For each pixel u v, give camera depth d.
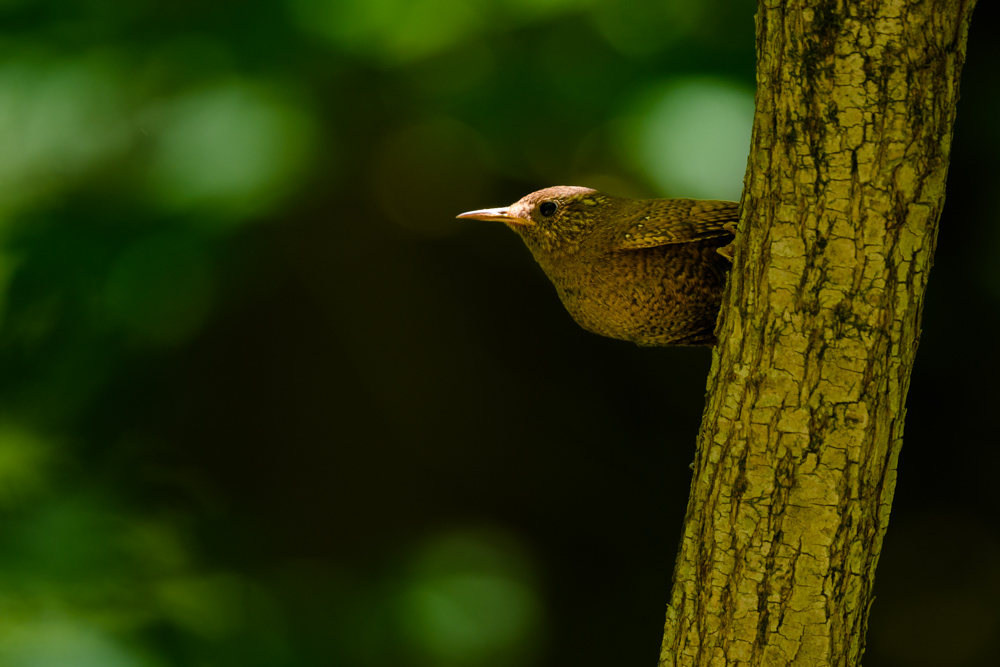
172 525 11.55
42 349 11.19
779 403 4.51
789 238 4.44
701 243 6.30
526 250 13.49
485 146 11.62
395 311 13.82
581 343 13.81
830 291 4.39
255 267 12.44
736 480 4.63
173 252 10.55
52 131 10.79
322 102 11.22
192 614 10.03
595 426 13.89
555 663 13.08
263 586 12.16
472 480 13.95
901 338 4.42
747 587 4.63
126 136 10.83
